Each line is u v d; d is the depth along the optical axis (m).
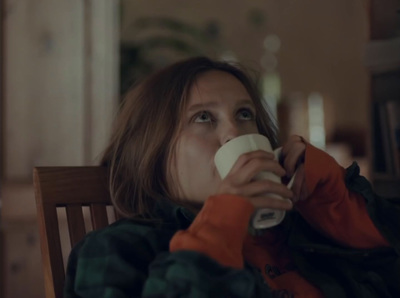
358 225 1.08
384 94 1.84
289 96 4.30
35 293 2.08
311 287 1.01
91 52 2.17
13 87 2.10
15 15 2.11
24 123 2.11
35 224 2.09
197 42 3.91
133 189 1.10
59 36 2.15
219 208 0.84
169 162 1.04
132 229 0.94
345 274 1.04
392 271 1.08
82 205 1.15
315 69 4.39
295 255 1.04
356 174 1.12
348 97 4.37
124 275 0.86
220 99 1.03
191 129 1.03
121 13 3.62
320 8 4.40
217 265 0.78
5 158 2.09
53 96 2.14
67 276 0.96
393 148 1.80
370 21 1.82
